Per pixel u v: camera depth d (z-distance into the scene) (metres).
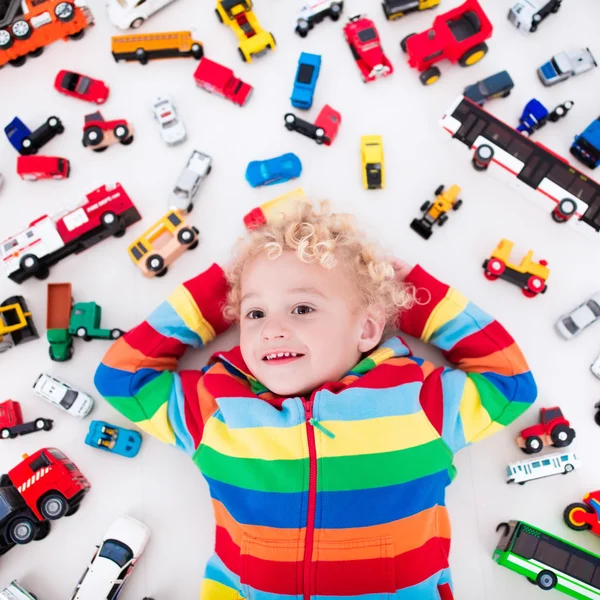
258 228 1.19
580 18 1.37
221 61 1.36
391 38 1.36
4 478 1.19
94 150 1.33
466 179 1.30
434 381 1.10
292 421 1.02
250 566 1.01
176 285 1.28
